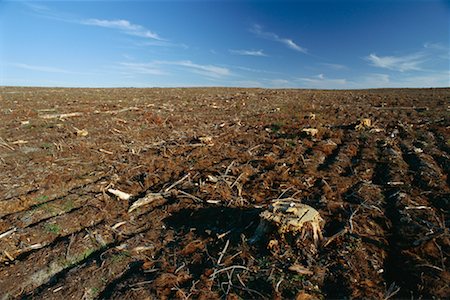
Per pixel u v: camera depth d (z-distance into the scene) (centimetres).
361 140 1062
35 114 1579
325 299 369
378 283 389
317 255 439
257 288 387
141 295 389
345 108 1900
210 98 2650
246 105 2142
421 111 1675
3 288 414
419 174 711
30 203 636
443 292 361
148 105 2017
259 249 455
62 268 458
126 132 1235
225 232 509
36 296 399
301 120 1452
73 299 393
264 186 684
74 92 3105
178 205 612
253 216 548
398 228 502
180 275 421
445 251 434
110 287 414
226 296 377
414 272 400
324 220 523
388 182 680
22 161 866
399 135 1117
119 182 743
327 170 774
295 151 934
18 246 498
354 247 451
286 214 475
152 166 836
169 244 498
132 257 468
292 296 371
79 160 884
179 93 3278
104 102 2164
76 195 667
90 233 527
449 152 893
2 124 1338
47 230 538
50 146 1014
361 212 552
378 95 2925
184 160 888
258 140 1098
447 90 3728
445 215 536
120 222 561
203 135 1177
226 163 845
